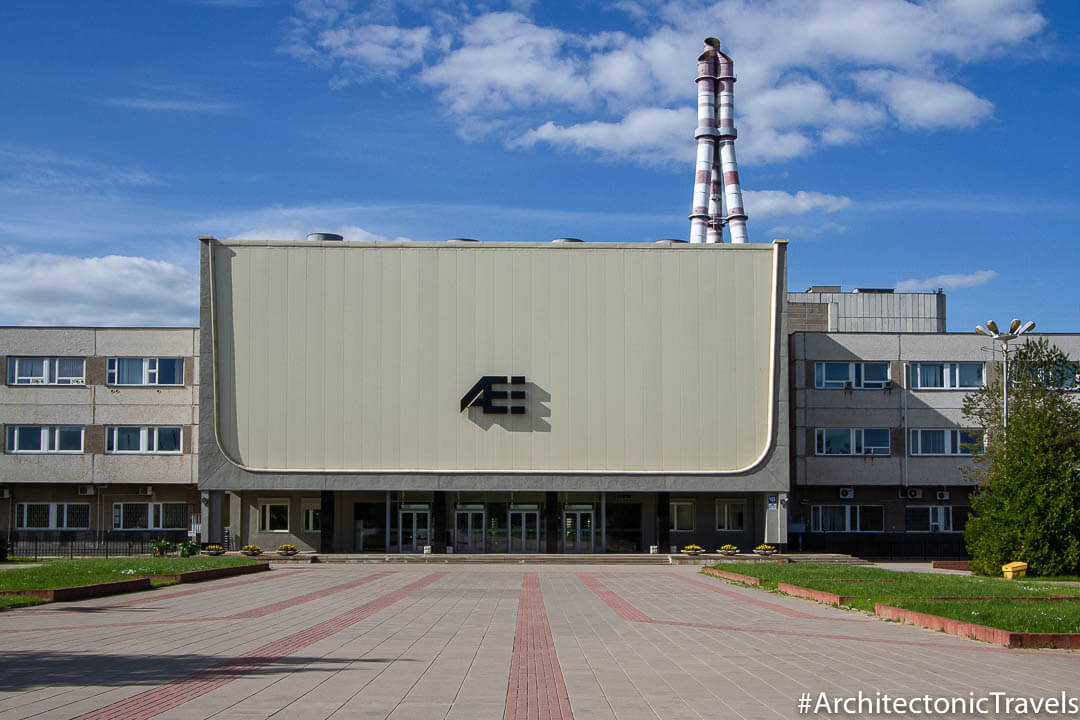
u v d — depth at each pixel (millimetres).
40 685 12289
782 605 24609
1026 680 12758
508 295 51656
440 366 51375
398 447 51125
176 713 10531
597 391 51375
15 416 55219
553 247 51844
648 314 51656
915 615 19781
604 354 51500
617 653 15562
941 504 56969
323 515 51750
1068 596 23875
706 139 75812
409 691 11961
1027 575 36875
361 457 51000
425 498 53375
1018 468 38219
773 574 32531
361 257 51656
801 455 56375
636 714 10648
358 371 51281
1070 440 38219
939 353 57062
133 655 15078
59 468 55156
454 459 51156
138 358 55875
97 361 55719
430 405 51250
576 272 51750
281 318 51375
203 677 12953
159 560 40812
